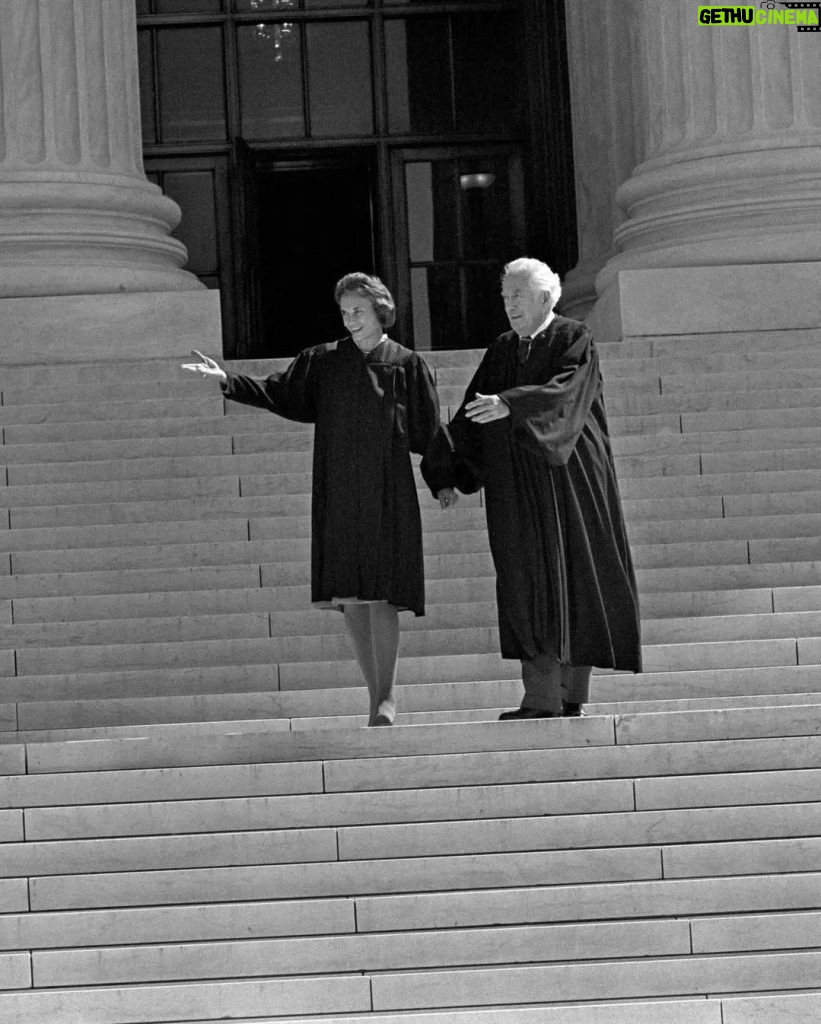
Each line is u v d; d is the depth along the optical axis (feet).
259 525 46.62
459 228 78.02
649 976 27.78
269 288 84.17
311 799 30.32
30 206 59.88
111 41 62.49
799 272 56.90
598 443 34.40
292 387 36.60
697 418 50.16
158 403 51.06
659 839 29.89
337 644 42.45
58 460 49.32
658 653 40.16
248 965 28.14
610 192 70.08
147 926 28.66
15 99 60.90
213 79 77.87
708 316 56.49
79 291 58.34
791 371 52.06
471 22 78.28
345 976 27.84
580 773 31.01
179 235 77.41
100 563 45.70
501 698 38.42
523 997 27.68
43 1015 27.50
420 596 35.65
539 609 33.60
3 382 52.80
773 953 28.17
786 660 40.19
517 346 34.73
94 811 30.27
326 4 78.23
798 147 58.44
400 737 32.12
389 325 36.63
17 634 43.14
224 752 32.22
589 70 70.85
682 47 60.08
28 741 38.47
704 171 58.70
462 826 29.84
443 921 28.68
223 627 43.09
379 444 35.70
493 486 34.19
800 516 46.52
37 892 29.17
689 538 46.14
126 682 41.37
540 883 29.35
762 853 29.50
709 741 31.65
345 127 78.07
